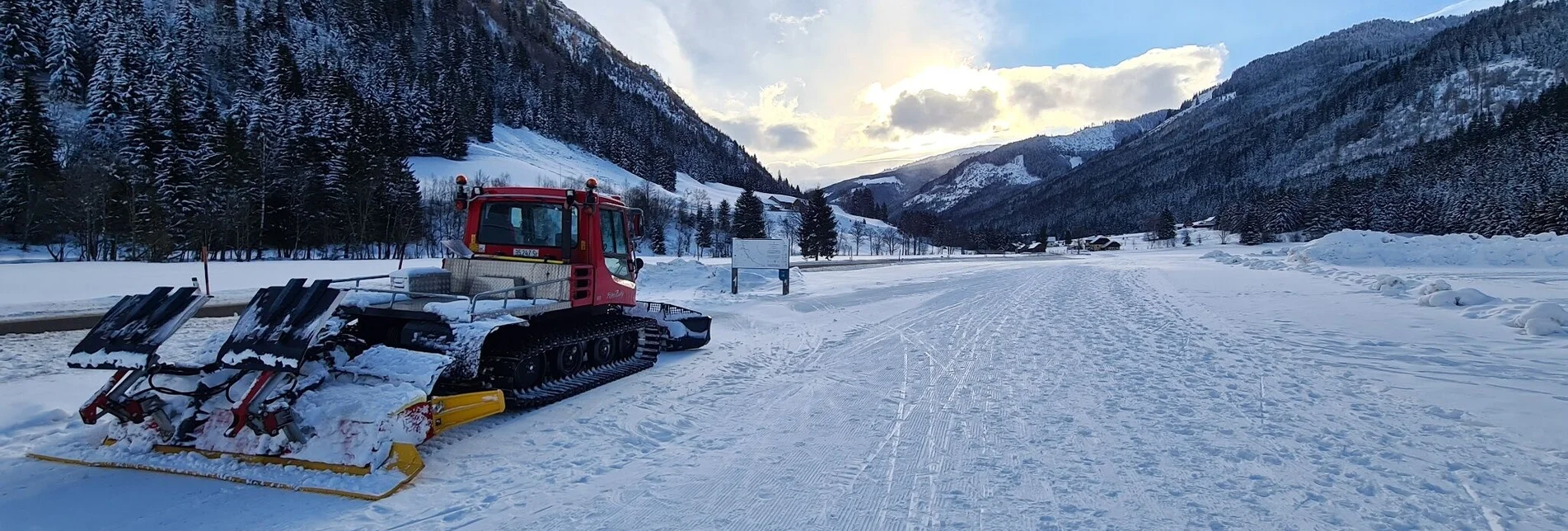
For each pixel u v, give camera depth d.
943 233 119.44
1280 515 3.80
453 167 85.88
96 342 4.57
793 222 100.31
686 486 4.30
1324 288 17.50
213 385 4.50
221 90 85.25
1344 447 4.95
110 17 74.38
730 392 6.83
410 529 3.61
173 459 4.36
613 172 124.25
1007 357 8.73
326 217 46.91
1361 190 107.25
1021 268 33.88
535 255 7.22
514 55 161.62
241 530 3.56
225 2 106.12
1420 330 10.13
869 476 4.49
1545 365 7.57
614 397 6.49
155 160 44.59
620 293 7.93
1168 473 4.47
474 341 5.36
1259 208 110.69
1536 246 27.86
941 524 3.75
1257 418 5.74
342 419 4.29
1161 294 17.64
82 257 38.12
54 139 43.47
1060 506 3.96
